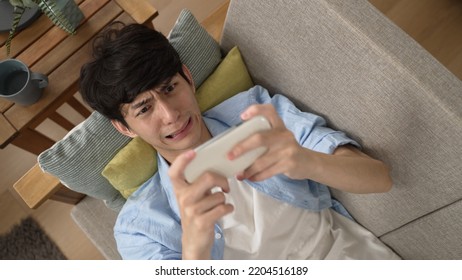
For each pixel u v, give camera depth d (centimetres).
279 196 93
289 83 93
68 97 107
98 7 109
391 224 95
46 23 108
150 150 96
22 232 148
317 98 89
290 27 80
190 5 171
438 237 88
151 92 78
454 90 66
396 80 70
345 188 78
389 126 77
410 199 85
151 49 77
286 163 61
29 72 97
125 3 111
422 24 155
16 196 152
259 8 83
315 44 78
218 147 54
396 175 83
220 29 108
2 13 108
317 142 86
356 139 87
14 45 107
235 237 92
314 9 74
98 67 77
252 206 93
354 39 71
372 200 92
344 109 84
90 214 112
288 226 95
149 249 92
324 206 100
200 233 59
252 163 60
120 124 87
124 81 75
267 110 57
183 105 81
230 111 97
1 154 157
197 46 94
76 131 90
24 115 101
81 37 107
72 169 90
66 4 99
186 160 53
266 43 89
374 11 71
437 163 74
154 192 97
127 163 93
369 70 73
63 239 148
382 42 69
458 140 67
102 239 109
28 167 155
